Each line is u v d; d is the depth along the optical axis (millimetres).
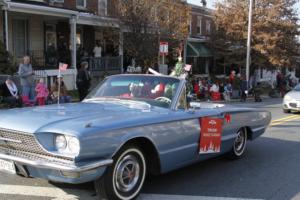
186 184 6328
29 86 14625
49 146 4766
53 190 5742
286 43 33969
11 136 5023
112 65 24719
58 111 5520
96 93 6730
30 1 21000
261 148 9234
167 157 5793
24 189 5777
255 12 33375
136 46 24516
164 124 5664
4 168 5152
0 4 17766
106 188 5039
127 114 5465
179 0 26875
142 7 24406
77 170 4559
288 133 11352
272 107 20156
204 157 6699
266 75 44031
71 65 22156
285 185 6465
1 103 13766
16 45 21281
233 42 34625
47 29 23109
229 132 7328
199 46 35562
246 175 6953
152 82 6508
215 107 7211
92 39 26391
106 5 27078
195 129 6285
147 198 5609
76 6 25375
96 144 4727
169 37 25578
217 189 6145
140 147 5512
